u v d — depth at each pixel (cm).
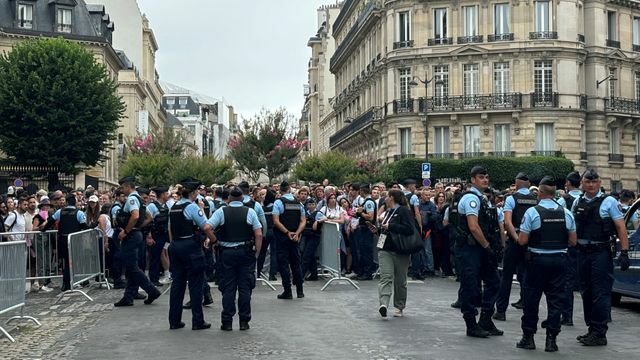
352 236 1902
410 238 1223
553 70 4619
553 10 4625
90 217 1733
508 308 1381
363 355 935
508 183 4381
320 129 9444
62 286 1606
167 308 1381
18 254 1192
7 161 4038
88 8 5697
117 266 1703
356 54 6222
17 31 4831
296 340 1041
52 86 3978
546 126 4634
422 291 1627
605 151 4912
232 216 1137
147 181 4597
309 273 1944
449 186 1972
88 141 4088
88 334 1112
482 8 4653
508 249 1212
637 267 1306
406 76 4853
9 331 1159
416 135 4762
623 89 5084
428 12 4766
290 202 1494
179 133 6391
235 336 1078
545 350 970
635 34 5219
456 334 1088
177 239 1139
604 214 1025
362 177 4691
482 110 4606
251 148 5494
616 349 986
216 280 1748
